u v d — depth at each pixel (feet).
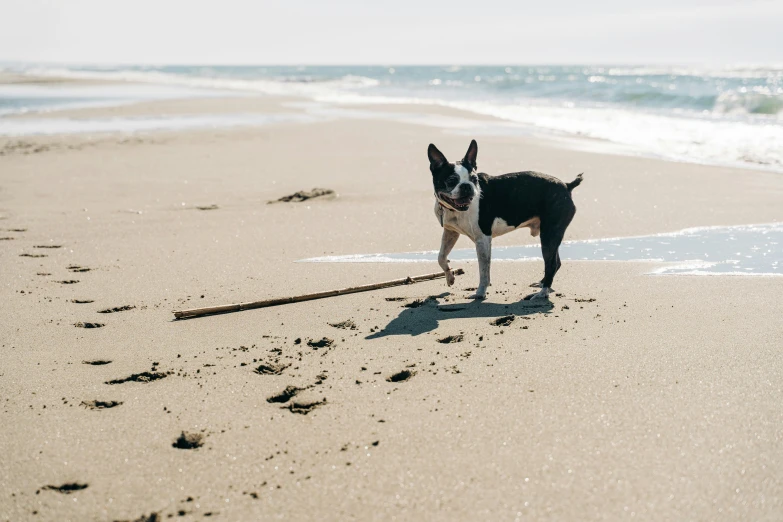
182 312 19.13
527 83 139.85
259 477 11.18
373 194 36.14
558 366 15.16
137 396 14.21
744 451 11.47
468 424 12.65
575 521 9.84
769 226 28.99
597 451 11.59
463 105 97.96
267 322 18.79
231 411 13.46
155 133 62.75
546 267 20.58
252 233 29.04
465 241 27.81
